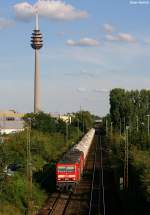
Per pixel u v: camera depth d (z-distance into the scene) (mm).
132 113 129125
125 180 47625
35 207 40125
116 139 91500
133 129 84375
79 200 44438
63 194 47875
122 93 134500
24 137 64312
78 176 51375
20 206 39375
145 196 36000
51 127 97625
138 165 46562
